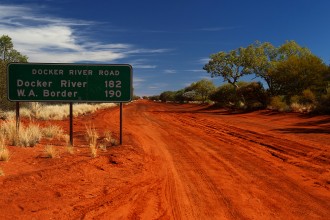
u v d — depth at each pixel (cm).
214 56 4975
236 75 4975
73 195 704
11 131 1270
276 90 3834
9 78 1316
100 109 4584
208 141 1614
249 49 4778
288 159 1148
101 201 679
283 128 2034
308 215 637
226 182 872
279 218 621
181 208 668
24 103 2761
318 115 2606
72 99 1316
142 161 1090
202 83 7488
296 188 817
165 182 863
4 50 3909
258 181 881
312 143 1423
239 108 4300
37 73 1316
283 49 4619
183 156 1231
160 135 1842
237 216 629
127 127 2166
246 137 1705
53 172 842
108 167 969
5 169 839
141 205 667
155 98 15938
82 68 1317
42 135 1452
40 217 575
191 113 3978
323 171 974
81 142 1388
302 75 3569
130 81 1329
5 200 634
